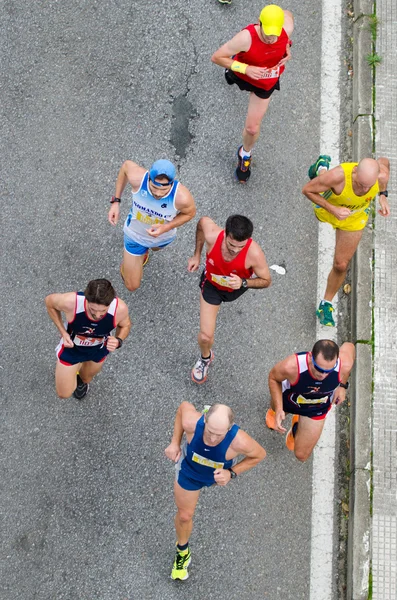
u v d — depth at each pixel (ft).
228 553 76.07
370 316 86.28
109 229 90.48
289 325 87.20
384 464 79.66
